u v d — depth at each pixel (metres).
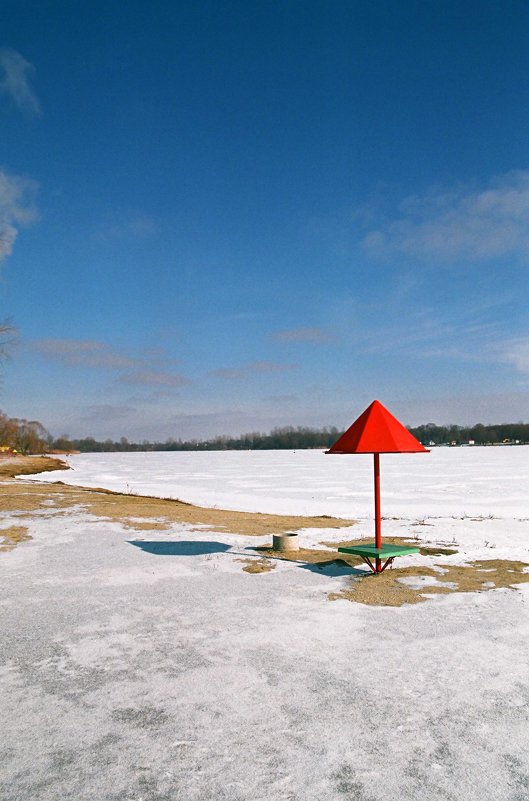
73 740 3.53
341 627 5.68
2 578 7.77
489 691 4.19
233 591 7.07
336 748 3.41
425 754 3.33
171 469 57.06
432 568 8.20
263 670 4.62
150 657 4.93
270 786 3.02
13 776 3.13
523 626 5.64
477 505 21.11
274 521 13.30
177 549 9.62
